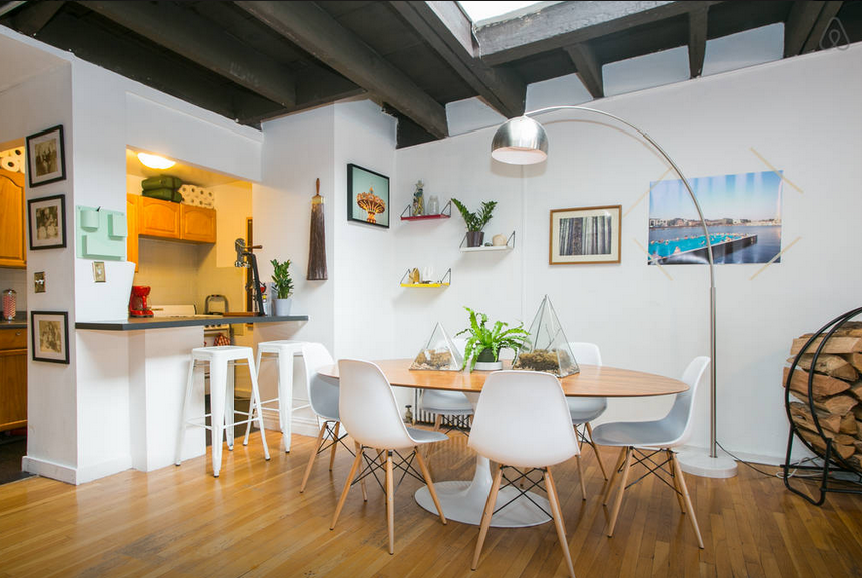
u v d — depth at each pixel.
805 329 2.97
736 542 2.08
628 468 2.15
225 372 2.92
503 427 1.86
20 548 2.01
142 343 2.91
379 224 4.22
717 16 2.96
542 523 2.27
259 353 3.42
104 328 2.54
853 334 2.59
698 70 3.17
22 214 3.85
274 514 2.34
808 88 2.98
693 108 3.27
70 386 2.72
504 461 1.89
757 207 3.10
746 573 1.85
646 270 3.40
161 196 5.06
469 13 2.67
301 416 3.81
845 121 2.89
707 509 2.41
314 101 3.43
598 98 3.56
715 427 2.99
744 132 3.13
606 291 3.53
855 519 2.30
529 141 2.47
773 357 3.05
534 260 3.80
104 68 2.89
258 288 3.80
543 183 3.78
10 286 4.00
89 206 2.78
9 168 3.82
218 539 2.10
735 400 3.15
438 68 3.44
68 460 2.74
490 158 4.01
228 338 5.32
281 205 4.01
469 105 4.10
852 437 2.58
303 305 3.88
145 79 3.14
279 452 3.32
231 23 2.84
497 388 1.84
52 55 2.64
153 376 2.93
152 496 2.54
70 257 2.72
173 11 2.62
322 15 2.64
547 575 1.84
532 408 1.81
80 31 2.77
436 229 4.25
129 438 2.96
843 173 2.89
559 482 2.78
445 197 4.22
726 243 3.18
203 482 2.74
